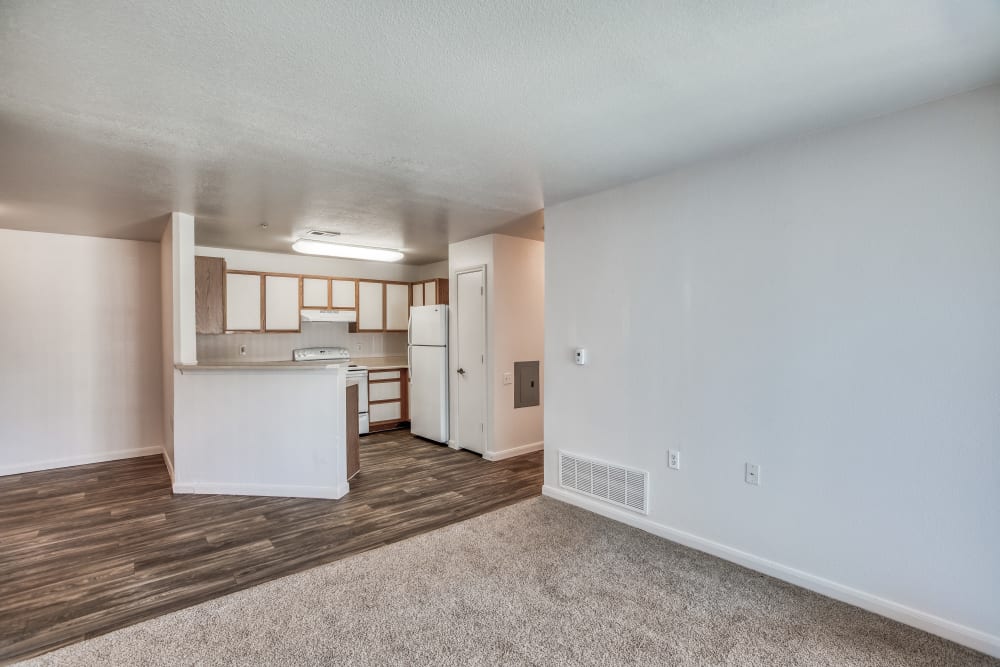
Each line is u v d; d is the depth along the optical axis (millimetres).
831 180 2297
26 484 4082
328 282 6062
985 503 1921
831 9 1420
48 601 2322
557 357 3662
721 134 2369
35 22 1449
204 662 1891
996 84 1876
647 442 3084
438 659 1907
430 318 5625
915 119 2066
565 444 3623
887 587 2164
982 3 1388
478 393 4996
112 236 4738
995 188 1884
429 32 1532
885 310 2148
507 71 1774
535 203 3646
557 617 2180
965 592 1969
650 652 1946
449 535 3047
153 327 5047
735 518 2670
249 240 5023
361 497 3756
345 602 2299
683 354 2883
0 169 2791
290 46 1604
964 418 1963
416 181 3086
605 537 3014
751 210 2570
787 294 2447
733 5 1402
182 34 1529
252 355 5828
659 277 2996
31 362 4484
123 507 3545
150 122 2188
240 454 3842
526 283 5062
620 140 2434
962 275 1959
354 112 2104
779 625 2113
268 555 2787
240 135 2340
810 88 1914
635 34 1549
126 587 2443
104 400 4805
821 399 2342
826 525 2338
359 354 6734
